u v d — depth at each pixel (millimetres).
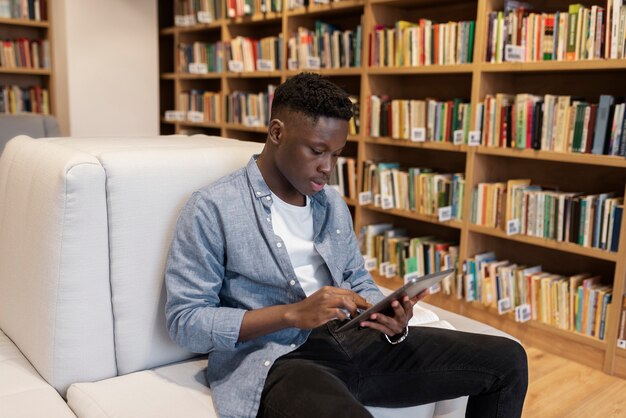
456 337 1230
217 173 1295
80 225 1104
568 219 2322
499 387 1187
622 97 2201
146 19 4180
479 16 2512
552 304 2414
